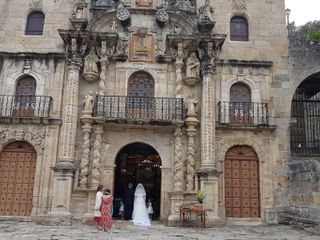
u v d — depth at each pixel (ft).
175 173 58.70
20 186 59.41
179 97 61.36
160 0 67.41
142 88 63.87
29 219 57.47
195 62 62.95
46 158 59.41
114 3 66.90
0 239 38.19
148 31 65.41
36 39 65.16
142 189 57.47
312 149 70.95
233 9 68.23
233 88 65.05
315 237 44.70
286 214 59.06
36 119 59.72
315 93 77.92
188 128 60.13
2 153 60.44
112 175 60.13
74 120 59.41
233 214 60.23
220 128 62.23
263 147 62.28
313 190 50.78
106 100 61.21
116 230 47.57
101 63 62.59
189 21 64.85
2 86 62.28
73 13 63.10
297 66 66.23
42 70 62.90
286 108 64.13
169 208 58.39
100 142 59.72
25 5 66.80
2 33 65.31
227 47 66.49
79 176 58.29
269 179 61.16
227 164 62.13
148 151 72.64
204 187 56.70
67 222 54.08
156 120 58.70
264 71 65.16
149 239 40.22
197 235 44.68
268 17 68.18
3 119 59.62
